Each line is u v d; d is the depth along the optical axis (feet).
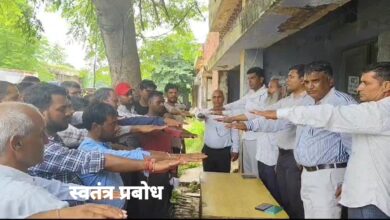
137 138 11.72
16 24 25.61
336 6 11.81
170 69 70.18
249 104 18.02
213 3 27.17
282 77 22.67
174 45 37.99
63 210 5.08
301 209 12.11
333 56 20.29
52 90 8.48
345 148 9.57
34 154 7.08
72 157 7.61
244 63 22.72
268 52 22.85
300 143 10.21
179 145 16.10
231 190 10.74
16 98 10.86
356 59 17.90
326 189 9.64
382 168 8.11
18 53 57.21
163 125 12.35
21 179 6.67
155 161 7.94
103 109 8.57
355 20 17.26
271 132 13.56
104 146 8.68
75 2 24.49
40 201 6.06
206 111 18.72
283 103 13.42
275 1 11.27
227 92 39.93
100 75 41.42
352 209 8.49
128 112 14.74
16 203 5.92
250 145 18.10
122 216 4.97
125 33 18.08
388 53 13.58
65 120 8.64
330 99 9.82
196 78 70.18
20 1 24.56
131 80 18.25
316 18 13.24
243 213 8.57
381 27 14.25
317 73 9.79
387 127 7.86
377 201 8.08
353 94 18.19
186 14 23.35
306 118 8.16
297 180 12.21
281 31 16.12
